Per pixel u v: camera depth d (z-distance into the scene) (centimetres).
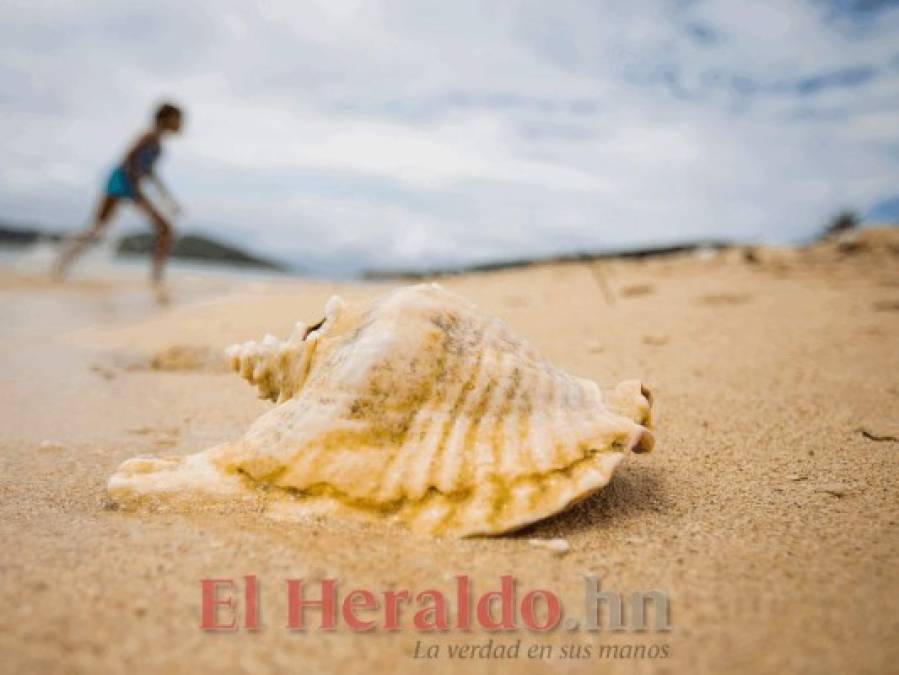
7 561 162
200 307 771
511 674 127
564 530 192
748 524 195
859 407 323
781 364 416
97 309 768
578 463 193
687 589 157
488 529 183
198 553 171
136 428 319
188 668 124
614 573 166
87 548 172
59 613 139
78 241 1045
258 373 235
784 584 157
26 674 118
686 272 1036
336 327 225
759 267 1022
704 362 426
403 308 210
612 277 1023
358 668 128
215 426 324
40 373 441
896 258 989
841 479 232
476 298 770
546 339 511
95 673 120
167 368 461
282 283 1323
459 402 202
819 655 130
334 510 192
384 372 201
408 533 184
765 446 271
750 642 135
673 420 308
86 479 241
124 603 145
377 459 195
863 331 507
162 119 991
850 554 171
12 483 235
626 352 461
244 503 199
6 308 743
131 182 995
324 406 204
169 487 204
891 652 129
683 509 209
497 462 193
